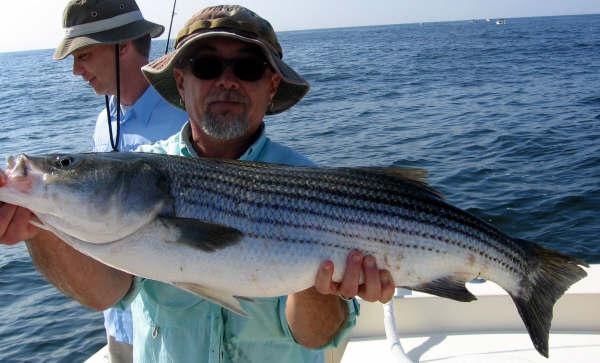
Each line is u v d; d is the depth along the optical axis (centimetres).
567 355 139
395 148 436
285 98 115
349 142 469
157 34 158
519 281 107
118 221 90
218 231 89
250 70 99
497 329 152
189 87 101
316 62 1602
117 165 91
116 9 143
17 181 87
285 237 93
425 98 739
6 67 2823
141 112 144
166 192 92
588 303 148
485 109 617
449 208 102
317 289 93
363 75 1125
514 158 386
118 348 141
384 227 98
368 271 94
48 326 224
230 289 91
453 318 153
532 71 1044
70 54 146
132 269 91
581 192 304
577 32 2880
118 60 142
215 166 95
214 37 98
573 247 252
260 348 97
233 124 100
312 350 98
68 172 89
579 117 529
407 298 153
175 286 92
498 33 3350
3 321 229
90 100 977
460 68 1188
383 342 151
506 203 298
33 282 262
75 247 90
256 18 102
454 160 390
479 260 103
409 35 4047
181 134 107
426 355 143
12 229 86
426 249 100
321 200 96
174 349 97
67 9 142
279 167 97
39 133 643
